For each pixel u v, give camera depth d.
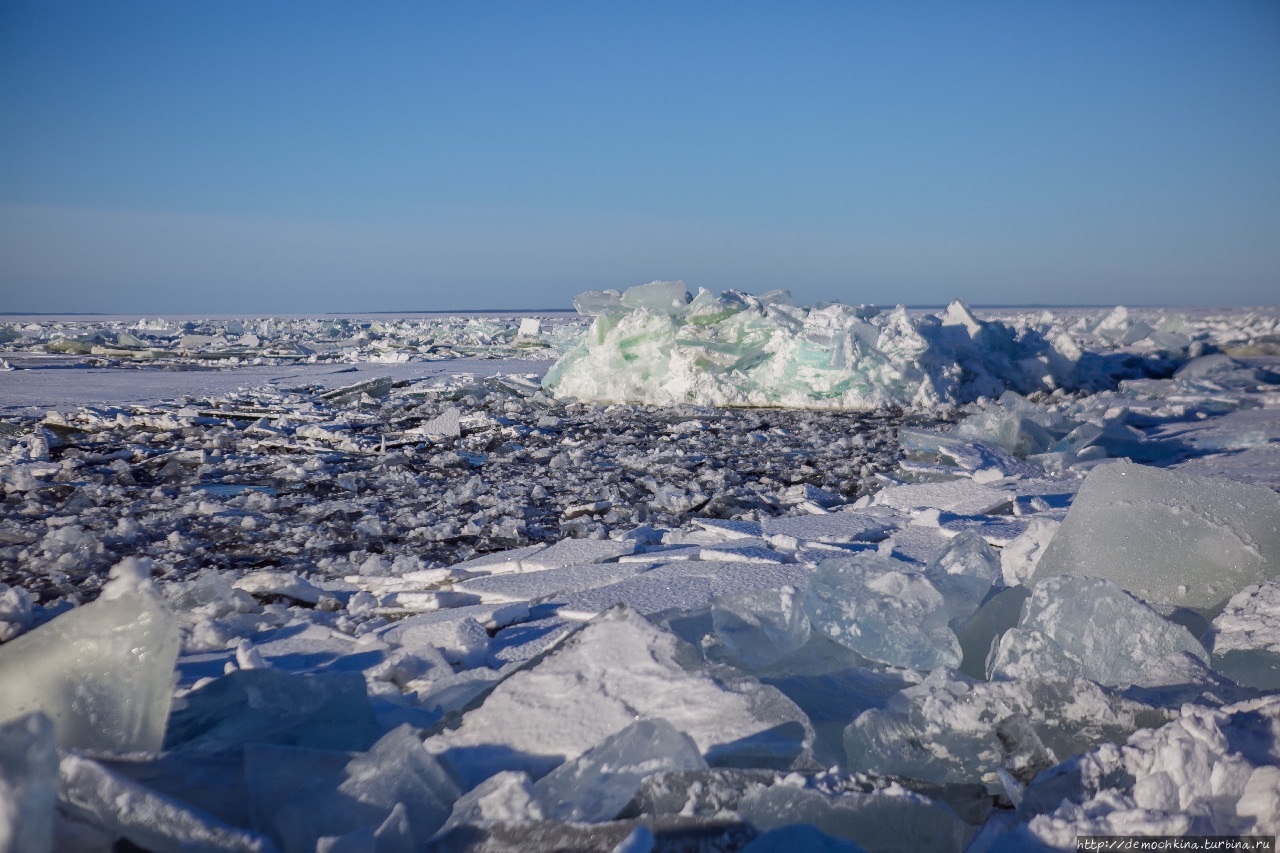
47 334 42.44
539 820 1.90
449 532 6.23
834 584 3.21
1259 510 3.72
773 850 1.75
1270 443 10.23
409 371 24.11
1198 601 3.63
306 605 4.52
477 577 4.84
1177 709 2.47
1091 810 1.91
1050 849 1.80
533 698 2.58
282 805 1.98
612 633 2.80
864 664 2.98
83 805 1.75
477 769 2.31
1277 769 1.91
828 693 2.76
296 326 55.84
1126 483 3.92
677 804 1.98
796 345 16.30
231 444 10.84
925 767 2.32
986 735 2.38
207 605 4.15
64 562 5.30
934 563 3.53
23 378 20.44
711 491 7.88
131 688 2.26
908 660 2.94
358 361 29.36
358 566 5.41
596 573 4.67
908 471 8.48
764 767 2.24
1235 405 15.10
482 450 10.65
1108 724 2.43
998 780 2.27
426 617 3.99
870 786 2.08
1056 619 3.03
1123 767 2.13
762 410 15.59
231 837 1.72
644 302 18.02
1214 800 1.95
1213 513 3.75
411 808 1.99
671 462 9.52
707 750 2.28
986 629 3.29
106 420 12.07
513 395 17.97
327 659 3.44
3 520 6.59
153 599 2.35
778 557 4.97
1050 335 19.14
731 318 17.42
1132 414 13.34
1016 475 8.30
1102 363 20.39
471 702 2.70
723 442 11.31
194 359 28.84
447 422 11.70
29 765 1.54
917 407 15.66
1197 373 19.62
